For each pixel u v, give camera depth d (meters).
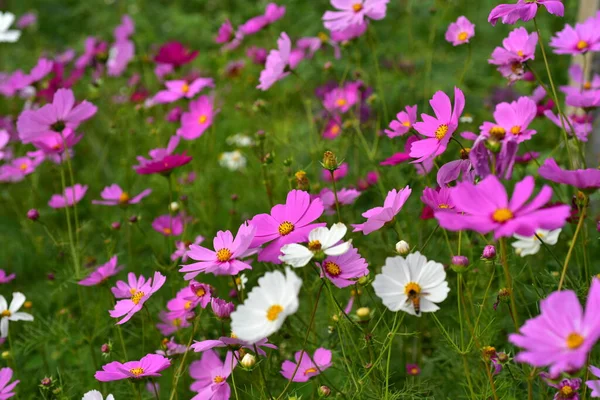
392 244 1.20
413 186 1.32
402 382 1.14
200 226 1.48
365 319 0.97
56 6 3.01
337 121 1.44
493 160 0.92
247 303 0.86
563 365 0.77
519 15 1.03
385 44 1.91
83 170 1.85
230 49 1.88
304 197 0.99
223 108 1.99
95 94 1.84
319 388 1.01
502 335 1.17
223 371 1.05
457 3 2.04
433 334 1.20
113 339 1.26
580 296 1.02
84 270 1.28
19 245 1.54
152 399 1.18
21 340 1.33
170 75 1.94
